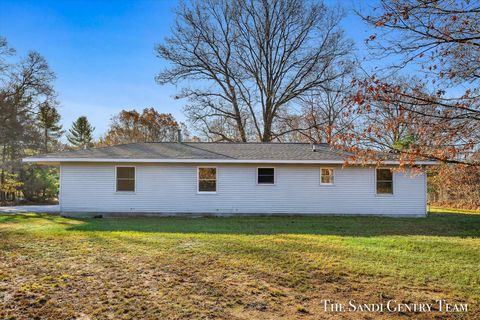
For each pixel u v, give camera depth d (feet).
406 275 19.26
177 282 17.75
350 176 50.85
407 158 13.20
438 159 13.03
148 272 19.40
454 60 13.28
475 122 12.76
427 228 37.68
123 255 23.12
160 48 89.51
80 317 13.50
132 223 40.50
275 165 50.93
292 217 48.55
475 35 12.28
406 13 12.19
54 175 98.63
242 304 15.10
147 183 50.11
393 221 44.14
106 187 49.75
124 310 14.19
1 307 14.33
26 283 17.31
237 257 22.77
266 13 89.86
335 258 22.71
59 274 18.86
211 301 15.35
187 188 50.31
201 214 50.16
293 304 15.23
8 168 84.48
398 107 12.80
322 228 36.91
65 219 45.01
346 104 13.55
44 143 94.79
